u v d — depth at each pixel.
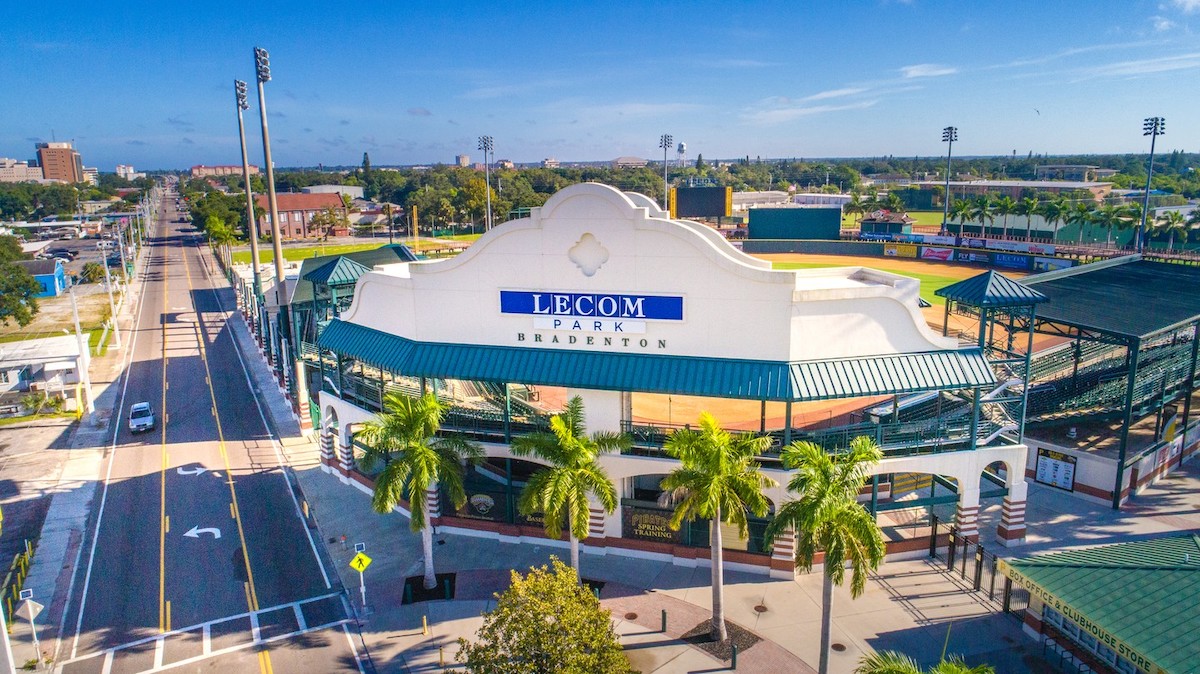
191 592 34.56
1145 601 25.52
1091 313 43.91
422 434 33.06
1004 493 36.72
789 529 33.84
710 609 32.41
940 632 30.30
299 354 55.50
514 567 36.28
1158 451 44.53
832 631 30.58
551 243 35.44
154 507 43.56
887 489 40.97
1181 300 47.47
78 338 62.12
